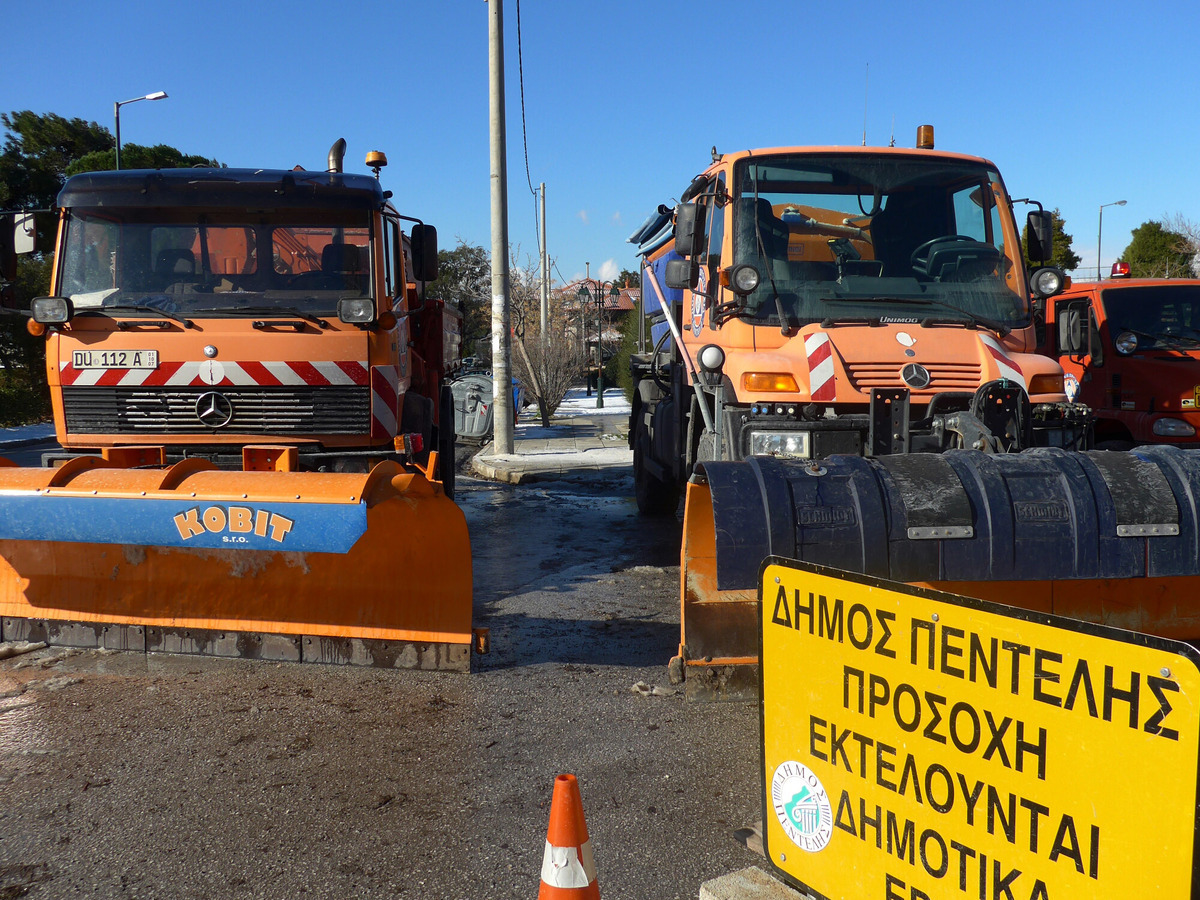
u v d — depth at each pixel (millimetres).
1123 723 1739
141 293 6500
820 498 3650
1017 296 6152
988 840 2000
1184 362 8320
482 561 7930
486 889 2980
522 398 24578
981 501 3670
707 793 3621
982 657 1984
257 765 3850
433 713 4414
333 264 6613
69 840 3260
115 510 4480
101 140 37031
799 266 5988
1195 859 1631
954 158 6402
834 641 2338
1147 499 3693
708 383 6117
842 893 2365
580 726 4262
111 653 5043
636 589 6906
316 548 4352
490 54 14133
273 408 6324
